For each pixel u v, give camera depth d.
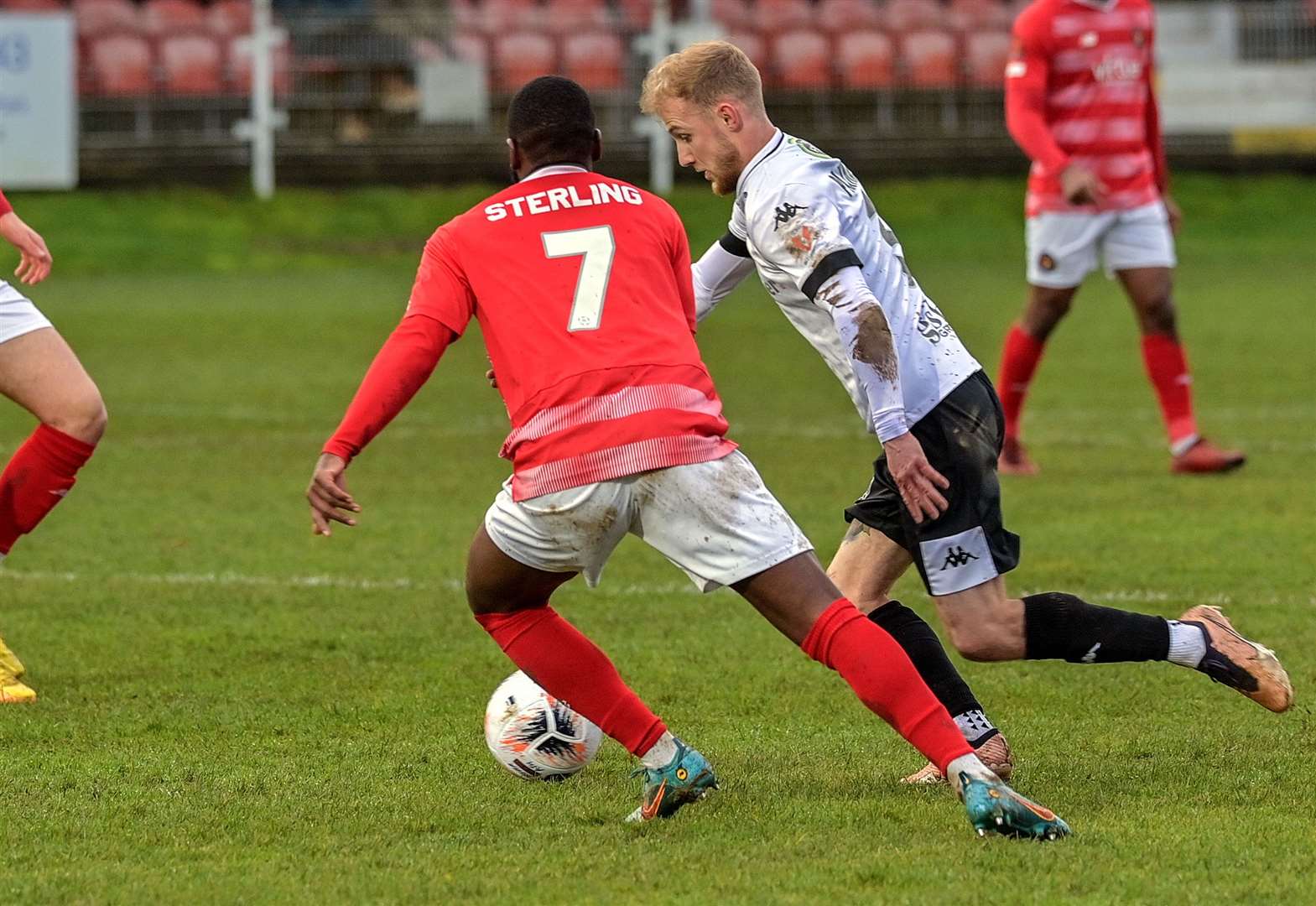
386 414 13.88
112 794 15.82
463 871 13.45
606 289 14.09
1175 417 35.41
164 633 23.09
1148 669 20.66
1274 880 12.84
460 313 14.21
